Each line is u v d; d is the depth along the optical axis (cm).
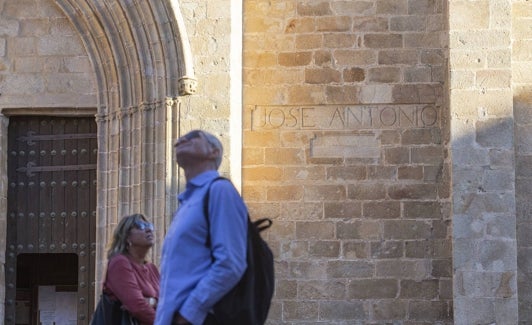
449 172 1892
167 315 826
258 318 841
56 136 1989
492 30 1816
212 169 868
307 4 1945
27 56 1959
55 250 1966
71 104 1945
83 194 1975
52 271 2234
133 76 1892
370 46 1934
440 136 1914
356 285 1889
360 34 1936
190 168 866
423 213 1902
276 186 1912
